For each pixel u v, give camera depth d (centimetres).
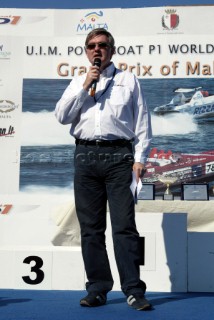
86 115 233
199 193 397
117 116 232
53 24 582
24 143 567
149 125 240
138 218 289
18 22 583
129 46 573
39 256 293
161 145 560
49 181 561
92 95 232
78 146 238
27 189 559
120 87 237
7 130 569
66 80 578
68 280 290
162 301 243
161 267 287
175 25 573
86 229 236
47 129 570
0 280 295
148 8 575
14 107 573
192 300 247
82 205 236
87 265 234
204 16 572
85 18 580
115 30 576
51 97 575
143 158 232
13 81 577
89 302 223
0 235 534
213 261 293
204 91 565
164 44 572
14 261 294
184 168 554
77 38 580
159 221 289
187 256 293
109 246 291
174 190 548
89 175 234
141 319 192
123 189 227
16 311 210
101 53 237
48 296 262
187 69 568
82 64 578
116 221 226
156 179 553
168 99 567
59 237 385
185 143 559
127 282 222
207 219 370
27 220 536
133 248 224
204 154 555
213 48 569
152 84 570
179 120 563
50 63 580
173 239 288
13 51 580
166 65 571
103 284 232
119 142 231
